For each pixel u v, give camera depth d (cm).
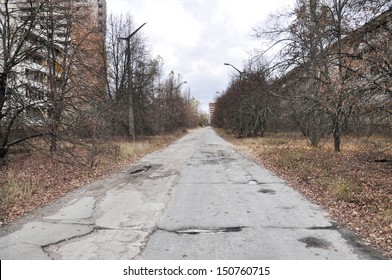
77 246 470
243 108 3312
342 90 884
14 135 1178
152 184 939
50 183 920
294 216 607
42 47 1216
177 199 750
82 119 1127
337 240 480
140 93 2955
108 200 749
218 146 2444
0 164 1128
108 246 468
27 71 1249
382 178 870
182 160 1535
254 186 895
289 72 1270
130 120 2448
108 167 1251
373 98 888
